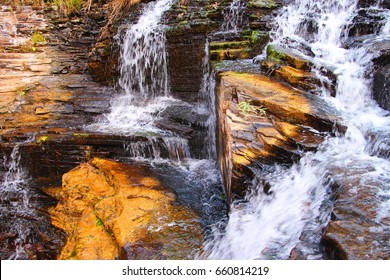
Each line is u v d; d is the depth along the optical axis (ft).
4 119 27.27
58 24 35.60
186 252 13.75
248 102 17.69
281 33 25.27
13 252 22.56
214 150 23.31
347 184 11.99
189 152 23.77
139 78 29.99
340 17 24.85
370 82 19.03
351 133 15.06
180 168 22.11
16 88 29.91
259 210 14.06
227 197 17.48
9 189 24.12
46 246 21.02
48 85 30.86
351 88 18.70
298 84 19.08
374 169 12.94
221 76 20.84
